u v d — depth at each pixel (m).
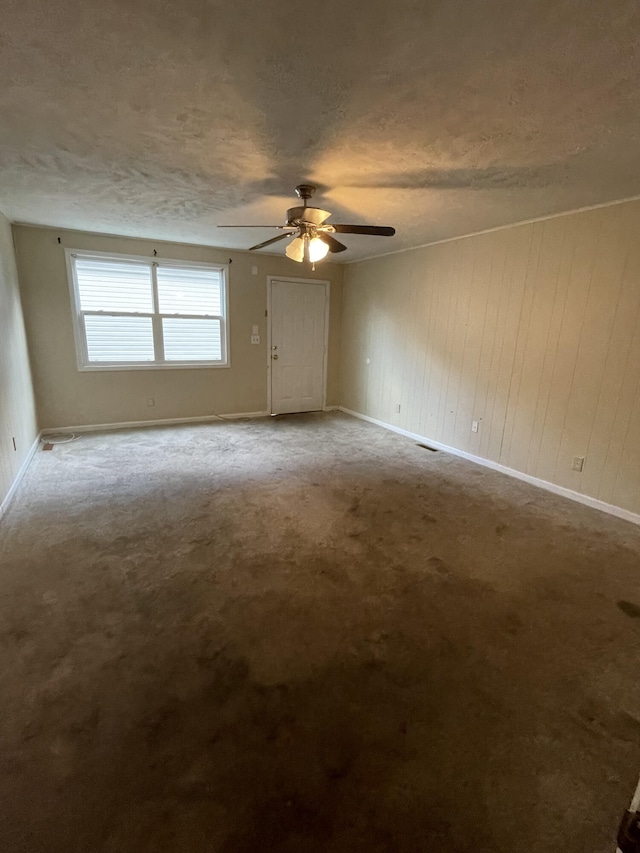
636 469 3.13
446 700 1.66
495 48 1.47
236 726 1.53
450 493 3.62
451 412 4.68
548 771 1.40
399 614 2.13
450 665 1.82
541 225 3.59
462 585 2.37
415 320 5.08
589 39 1.41
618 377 3.18
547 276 3.58
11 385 3.65
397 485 3.77
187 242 5.20
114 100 1.87
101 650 1.86
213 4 1.29
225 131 2.16
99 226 4.41
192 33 1.42
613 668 1.83
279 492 3.55
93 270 4.89
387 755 1.44
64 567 2.46
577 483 3.52
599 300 3.24
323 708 1.61
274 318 6.10
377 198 3.17
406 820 1.25
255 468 4.10
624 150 2.26
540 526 3.07
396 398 5.53
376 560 2.60
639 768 1.42
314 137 2.20
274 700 1.64
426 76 1.65
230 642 1.92
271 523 3.03
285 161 2.53
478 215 3.55
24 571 2.42
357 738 1.50
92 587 2.29
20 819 1.23
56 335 4.82
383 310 5.62
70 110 1.96
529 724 1.57
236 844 1.18
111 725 1.52
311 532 2.91
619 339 3.15
